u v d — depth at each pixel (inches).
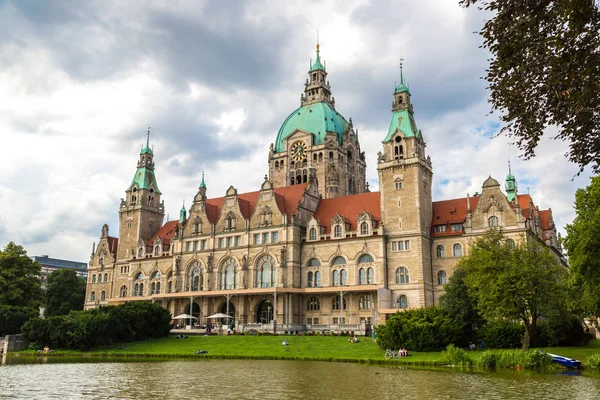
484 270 2672.2
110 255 5826.8
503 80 823.1
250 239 4640.8
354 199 4741.6
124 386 1750.7
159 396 1542.8
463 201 4350.4
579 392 1569.9
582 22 733.9
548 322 2898.6
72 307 5876.0
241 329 4087.1
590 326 3841.0
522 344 2795.3
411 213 4153.5
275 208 4611.2
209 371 2185.0
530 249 2763.3
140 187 5787.4
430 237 4222.4
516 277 2568.9
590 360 2201.0
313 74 6353.3
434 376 1987.0
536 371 2137.1
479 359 2300.7
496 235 2849.4
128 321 3528.5
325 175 5743.1
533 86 810.2
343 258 4338.1
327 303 4311.0
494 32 801.6
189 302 4854.8
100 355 3095.5
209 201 5315.0
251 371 2175.2
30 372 2187.5
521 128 852.6
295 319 4330.7
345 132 6131.9
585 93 759.1
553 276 2721.5
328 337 3462.1
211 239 4842.5
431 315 2871.6
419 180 4224.9
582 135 828.0
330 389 1660.9
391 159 4335.6
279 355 2827.3
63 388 1712.6
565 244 2503.7
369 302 4160.9
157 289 5206.7
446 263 4111.7
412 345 2753.4
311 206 4790.8
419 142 4360.2
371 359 2554.1
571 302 2682.1
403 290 4050.2
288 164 5994.1
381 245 4163.4
